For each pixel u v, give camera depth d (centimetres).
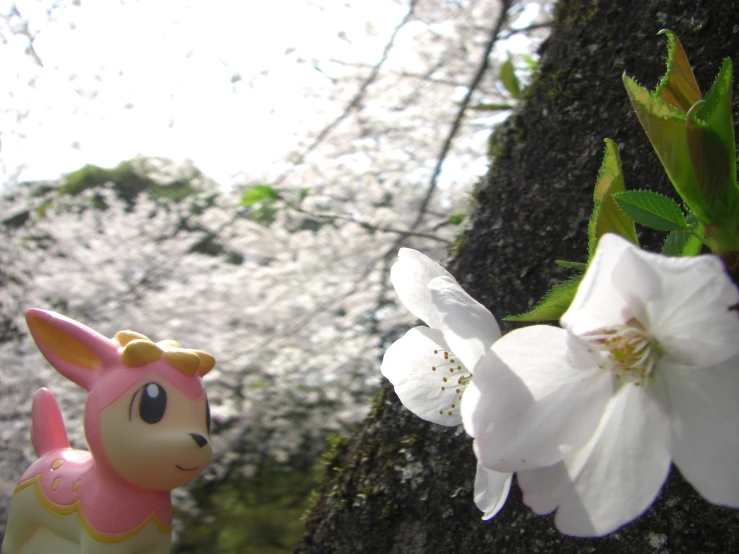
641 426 7
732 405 7
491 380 7
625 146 15
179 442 14
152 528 15
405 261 10
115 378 15
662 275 7
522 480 7
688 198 8
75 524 15
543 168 16
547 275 15
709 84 14
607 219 8
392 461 16
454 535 14
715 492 7
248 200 37
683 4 15
